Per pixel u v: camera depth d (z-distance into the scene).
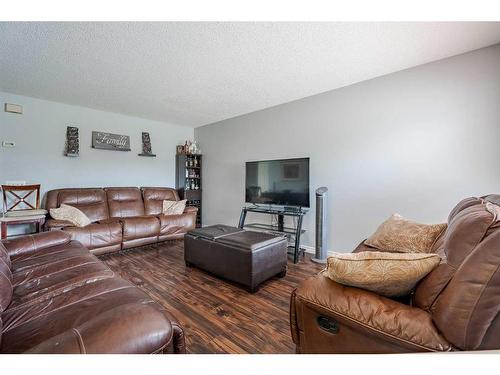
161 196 4.57
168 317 0.94
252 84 3.00
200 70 2.61
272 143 3.93
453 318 0.74
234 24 1.81
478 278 0.71
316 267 2.88
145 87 3.10
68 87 3.12
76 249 2.01
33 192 3.53
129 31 1.90
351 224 3.04
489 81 2.16
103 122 4.20
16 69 2.58
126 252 3.38
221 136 4.82
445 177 2.39
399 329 0.81
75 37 1.98
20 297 1.22
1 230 2.87
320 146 3.33
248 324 1.70
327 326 1.01
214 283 2.38
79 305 1.12
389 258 0.95
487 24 1.82
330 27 1.86
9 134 3.35
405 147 2.62
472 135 2.25
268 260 2.34
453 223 1.20
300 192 3.32
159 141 4.95
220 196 4.85
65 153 3.80
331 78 2.83
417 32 1.93
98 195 3.83
